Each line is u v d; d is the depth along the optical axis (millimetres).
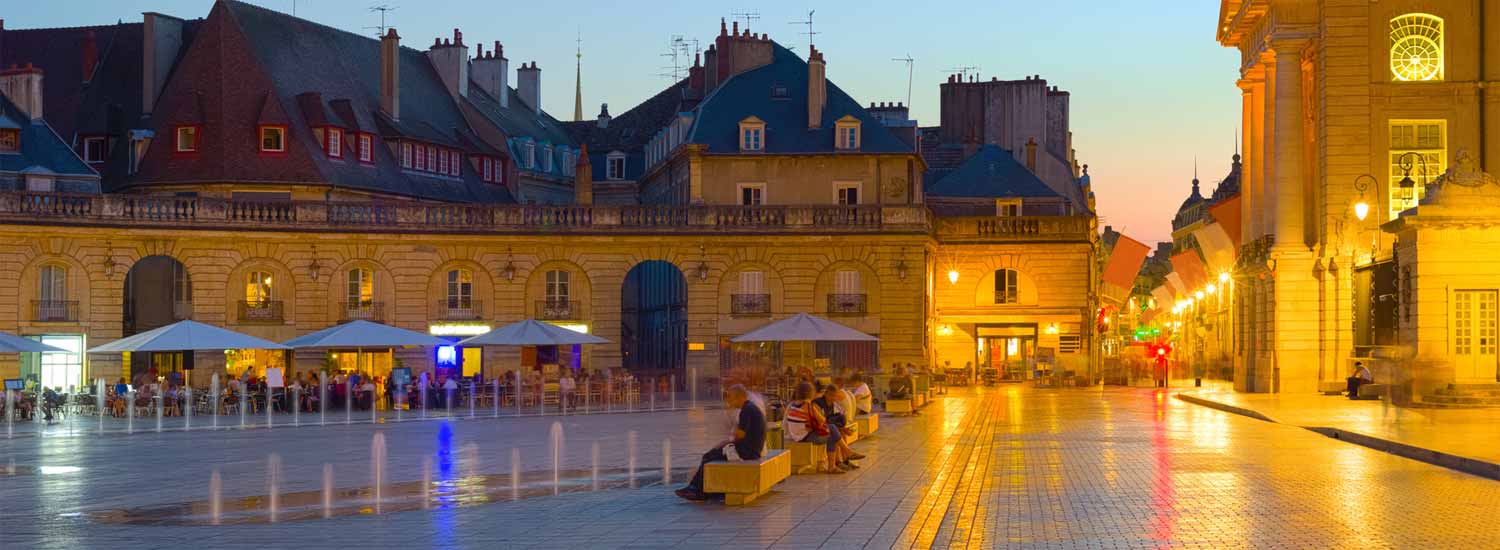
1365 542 14648
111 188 65062
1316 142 52156
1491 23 50125
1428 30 50531
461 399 53094
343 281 59969
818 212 62969
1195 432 32625
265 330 58875
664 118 85562
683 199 70188
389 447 30531
